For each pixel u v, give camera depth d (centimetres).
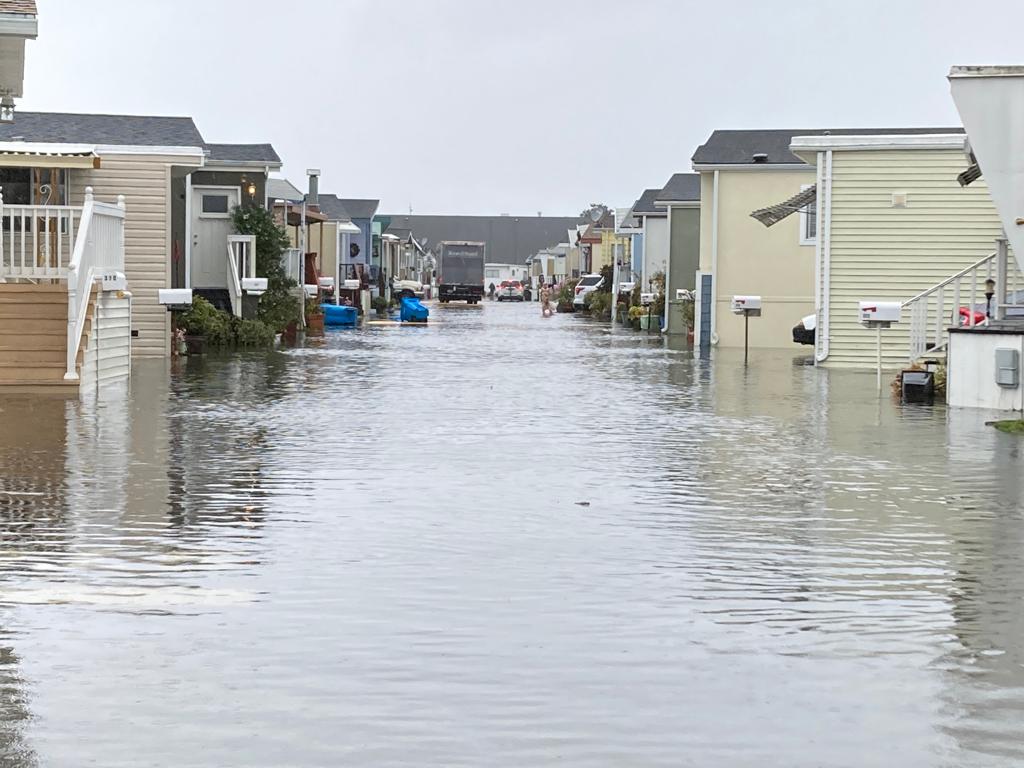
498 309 8444
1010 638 762
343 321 5316
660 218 5822
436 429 1744
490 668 699
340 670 693
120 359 2452
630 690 665
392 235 10706
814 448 1581
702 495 1239
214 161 3991
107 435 1622
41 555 957
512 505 1178
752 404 2134
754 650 735
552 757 577
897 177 3042
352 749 585
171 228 3319
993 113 1981
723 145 3912
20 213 2236
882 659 720
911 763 574
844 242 3069
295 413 1917
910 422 1869
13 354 2120
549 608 820
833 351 3066
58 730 606
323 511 1140
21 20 1802
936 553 987
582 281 8506
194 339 3362
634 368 2973
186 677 680
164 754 579
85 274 2173
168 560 945
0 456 1438
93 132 3325
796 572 923
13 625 774
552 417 1912
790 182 3844
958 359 2097
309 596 846
